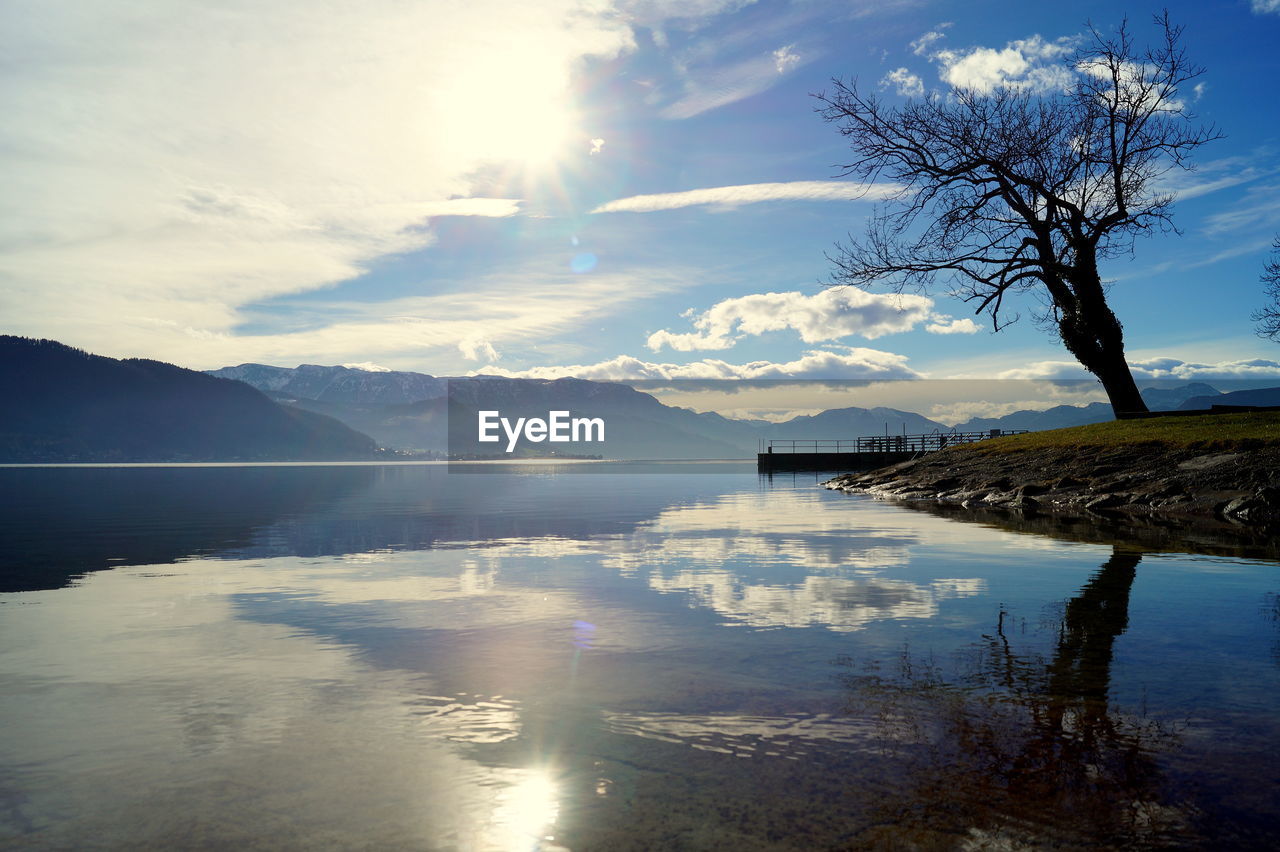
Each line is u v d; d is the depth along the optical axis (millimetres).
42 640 6566
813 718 4488
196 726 4434
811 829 3170
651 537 14898
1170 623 6918
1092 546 12727
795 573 10133
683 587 9117
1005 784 3574
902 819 3250
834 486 38875
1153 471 22234
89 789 3602
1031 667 5512
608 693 5000
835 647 6156
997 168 36375
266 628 6992
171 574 10406
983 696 4855
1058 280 36375
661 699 4863
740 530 16156
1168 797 3434
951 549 12531
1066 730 4246
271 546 13781
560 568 10766
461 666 5691
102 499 32031
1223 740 4078
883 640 6391
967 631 6684
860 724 4383
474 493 36125
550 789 3568
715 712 4605
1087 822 3221
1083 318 35281
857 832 3145
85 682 5324
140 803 3453
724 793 3516
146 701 4902
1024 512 20406
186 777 3732
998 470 28109
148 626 7105
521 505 25969
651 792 3533
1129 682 5125
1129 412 33938
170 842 3100
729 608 7789
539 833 3156
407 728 4387
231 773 3777
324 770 3812
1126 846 3025
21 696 5012
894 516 19672
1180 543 13047
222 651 6168
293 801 3469
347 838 3137
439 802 3453
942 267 37875
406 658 5926
